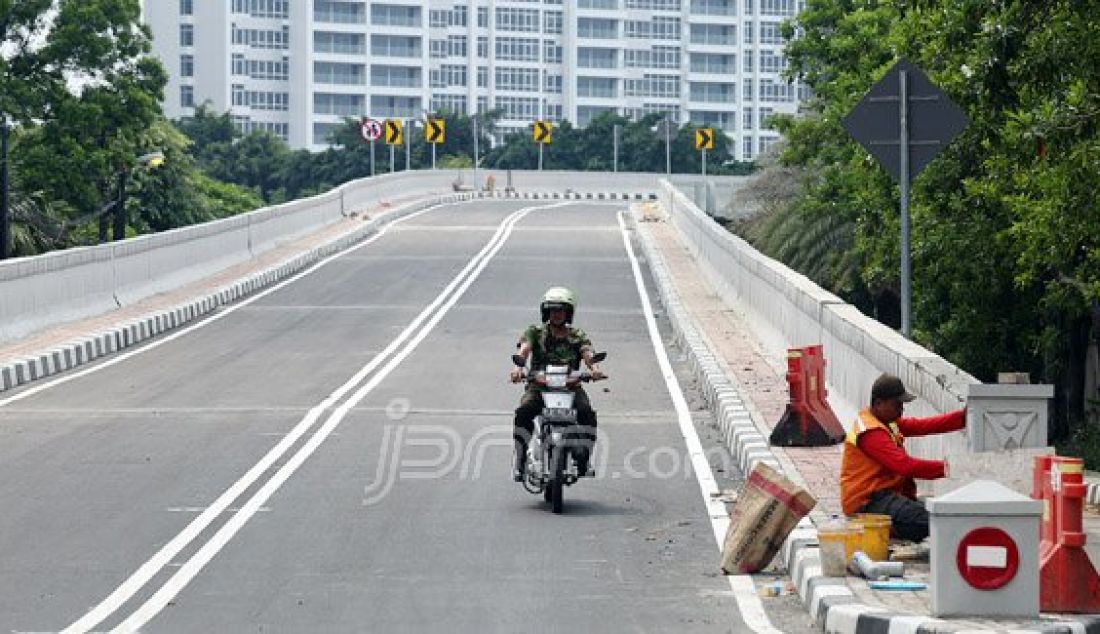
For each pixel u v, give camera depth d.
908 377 21.14
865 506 17.09
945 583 13.62
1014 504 13.60
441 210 102.00
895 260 40.56
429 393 32.00
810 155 56.22
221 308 50.59
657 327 45.31
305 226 76.25
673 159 181.62
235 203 127.06
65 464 23.81
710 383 30.48
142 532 19.00
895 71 19.92
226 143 187.38
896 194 41.03
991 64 22.53
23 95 76.62
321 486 22.14
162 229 100.19
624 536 18.94
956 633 13.02
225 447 25.42
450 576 16.72
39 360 35.16
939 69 26.97
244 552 17.92
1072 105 22.83
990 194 31.47
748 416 26.28
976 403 17.05
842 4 58.16
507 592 15.93
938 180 33.25
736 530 17.11
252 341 41.91
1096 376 42.47
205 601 15.57
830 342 27.80
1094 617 13.73
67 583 16.38
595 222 90.69
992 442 17.02
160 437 26.44
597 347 40.50
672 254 65.38
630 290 55.81
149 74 80.69
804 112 67.69
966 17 23.55
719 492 21.88
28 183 78.50
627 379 34.56
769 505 17.02
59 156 78.25
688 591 16.06
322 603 15.46
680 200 79.06
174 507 20.56
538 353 21.67
